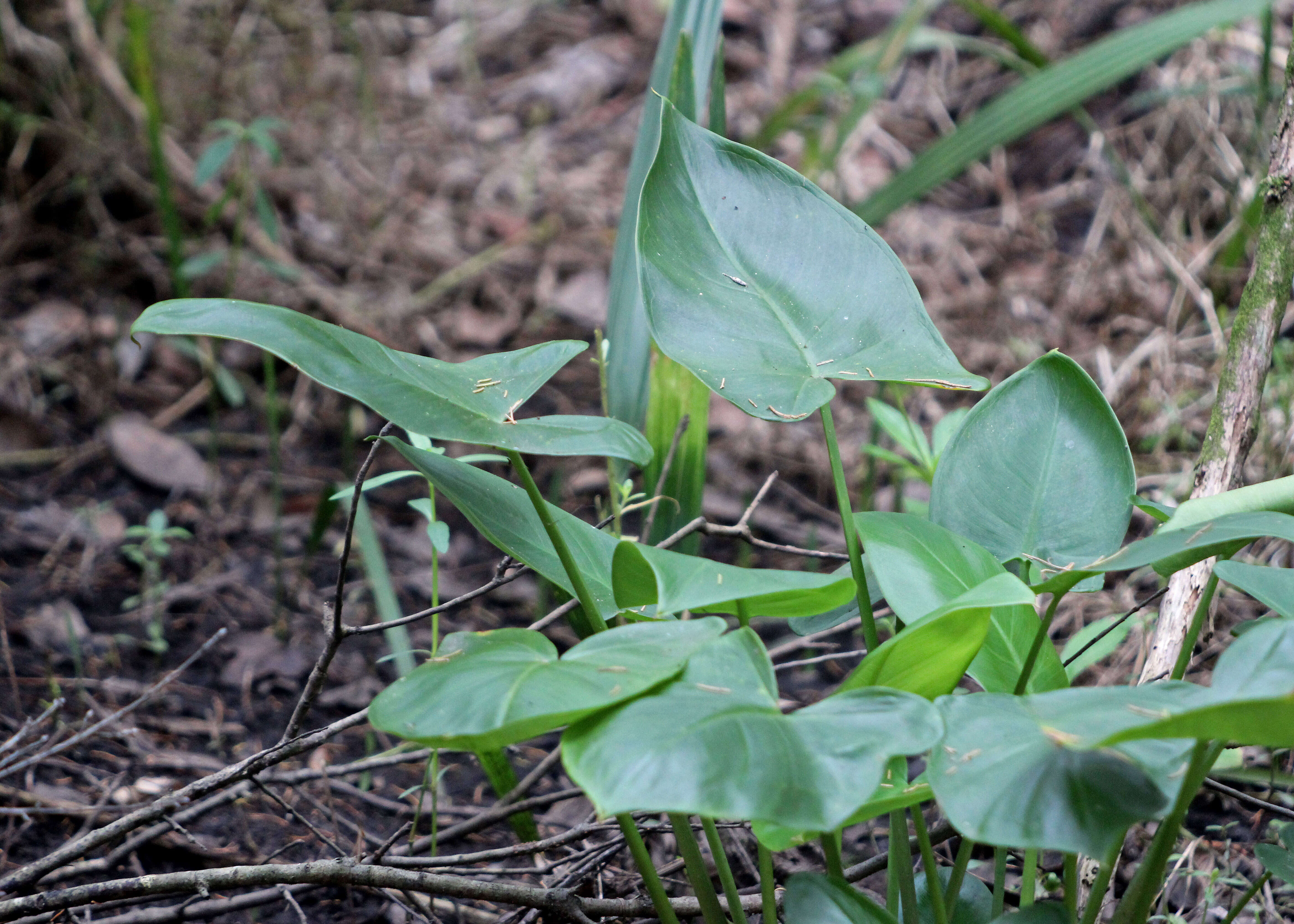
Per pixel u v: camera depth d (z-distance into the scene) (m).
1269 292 2.60
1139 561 2.36
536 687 2.31
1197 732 2.22
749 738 2.28
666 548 2.68
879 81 4.46
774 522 3.65
